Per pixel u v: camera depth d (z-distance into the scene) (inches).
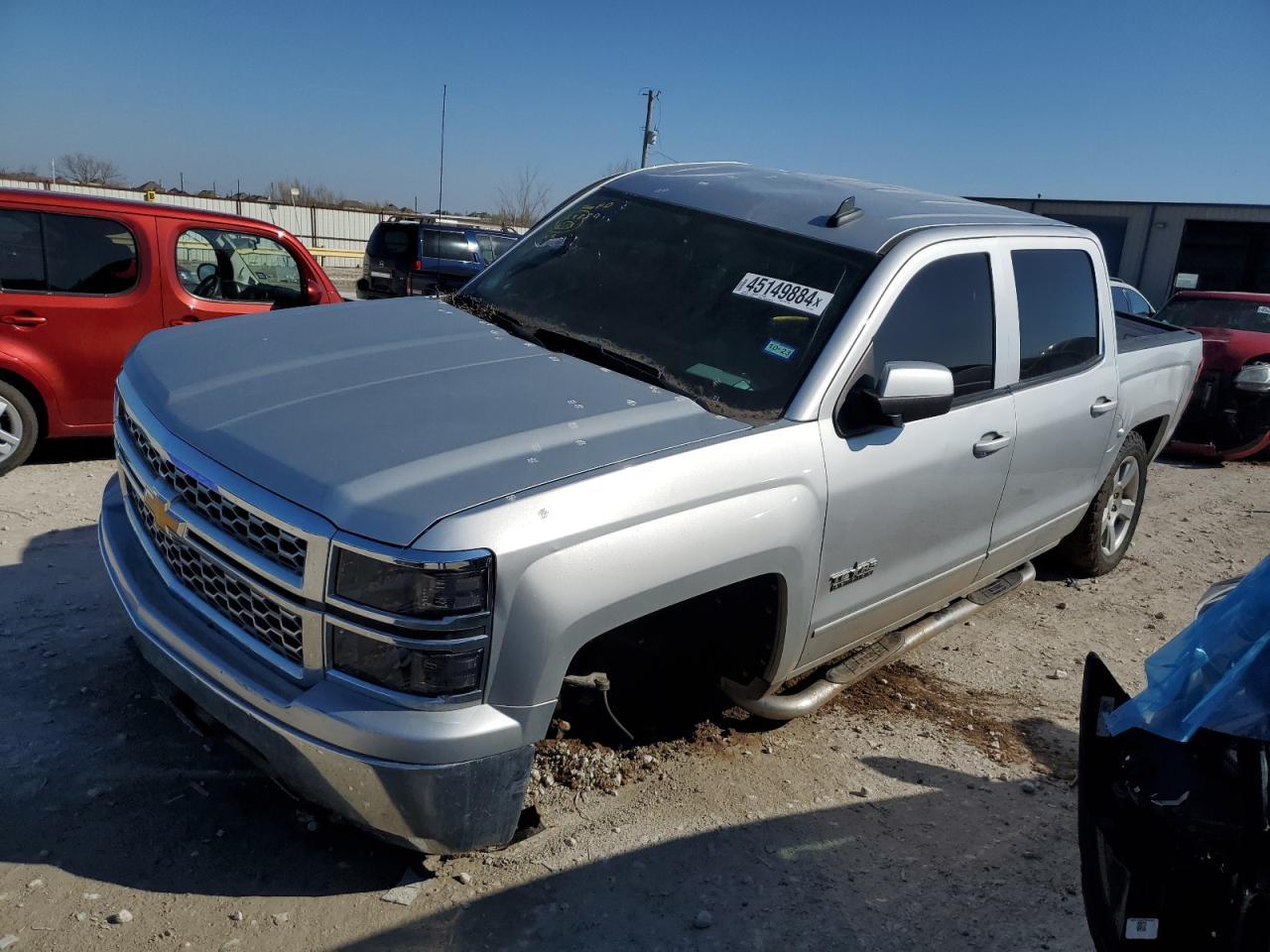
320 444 102.9
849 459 128.5
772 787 138.6
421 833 99.0
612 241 159.8
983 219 164.6
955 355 150.4
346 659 96.0
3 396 238.2
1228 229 1091.3
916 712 167.2
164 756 130.3
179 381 121.9
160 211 257.4
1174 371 227.8
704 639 131.2
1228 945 76.6
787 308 136.3
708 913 112.1
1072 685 184.7
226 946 100.7
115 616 165.6
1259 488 360.2
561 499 98.9
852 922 114.7
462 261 632.4
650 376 130.8
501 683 97.0
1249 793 75.5
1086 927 118.0
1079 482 195.6
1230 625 82.7
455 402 113.8
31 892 104.9
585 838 122.5
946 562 158.2
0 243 236.1
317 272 291.6
